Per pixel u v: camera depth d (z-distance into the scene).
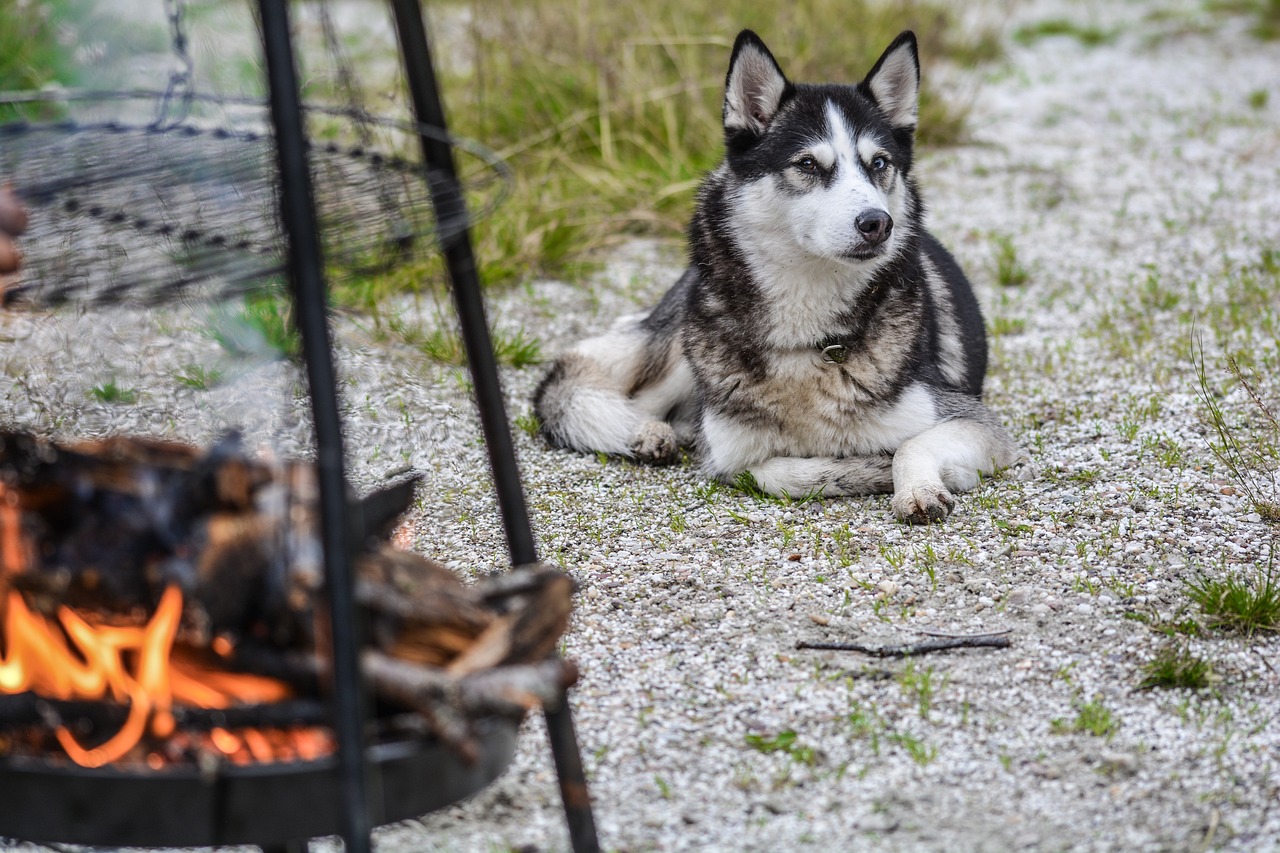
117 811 1.86
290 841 1.94
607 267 7.01
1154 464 4.34
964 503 4.13
